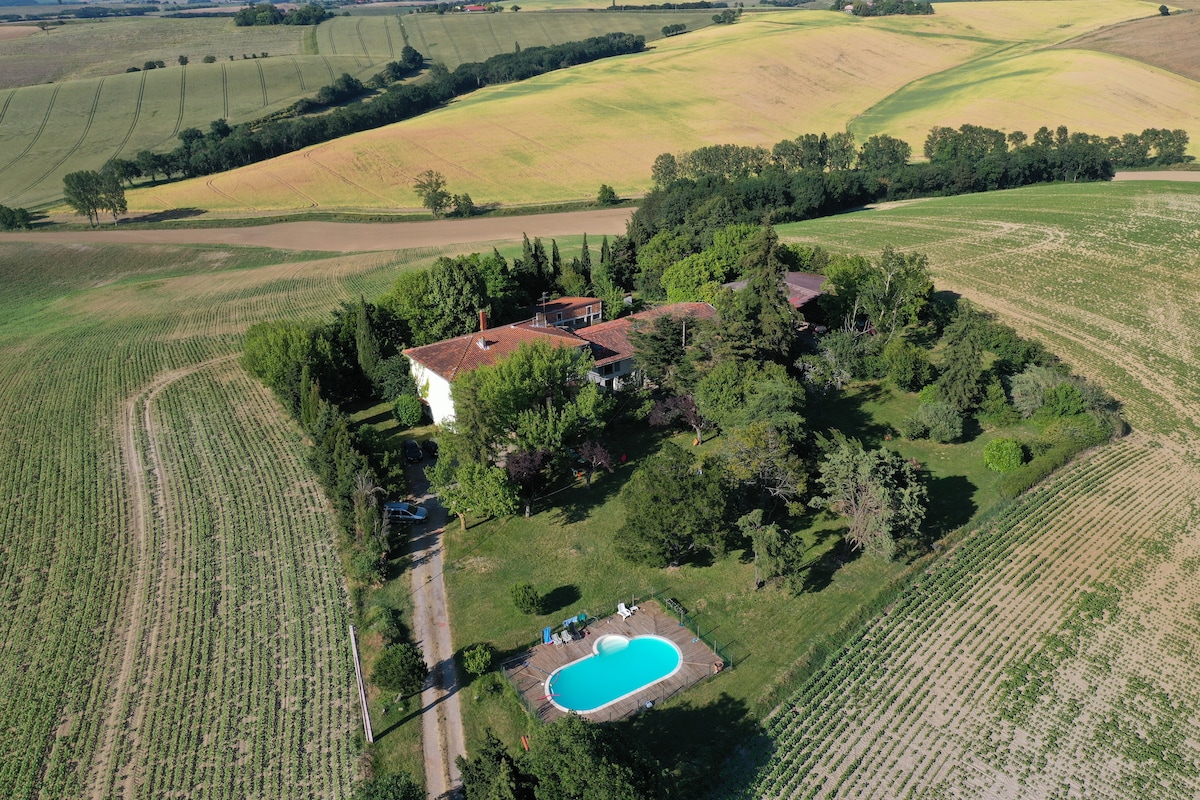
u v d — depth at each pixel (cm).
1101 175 17775
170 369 9962
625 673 5106
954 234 13775
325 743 4697
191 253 15862
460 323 9269
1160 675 5034
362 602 5797
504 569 6103
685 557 6172
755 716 4794
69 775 4562
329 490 6775
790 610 5603
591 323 10662
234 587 6000
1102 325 10050
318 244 16225
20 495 7275
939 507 6725
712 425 7844
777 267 8231
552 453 6794
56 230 17625
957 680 5034
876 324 9344
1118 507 6656
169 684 5156
